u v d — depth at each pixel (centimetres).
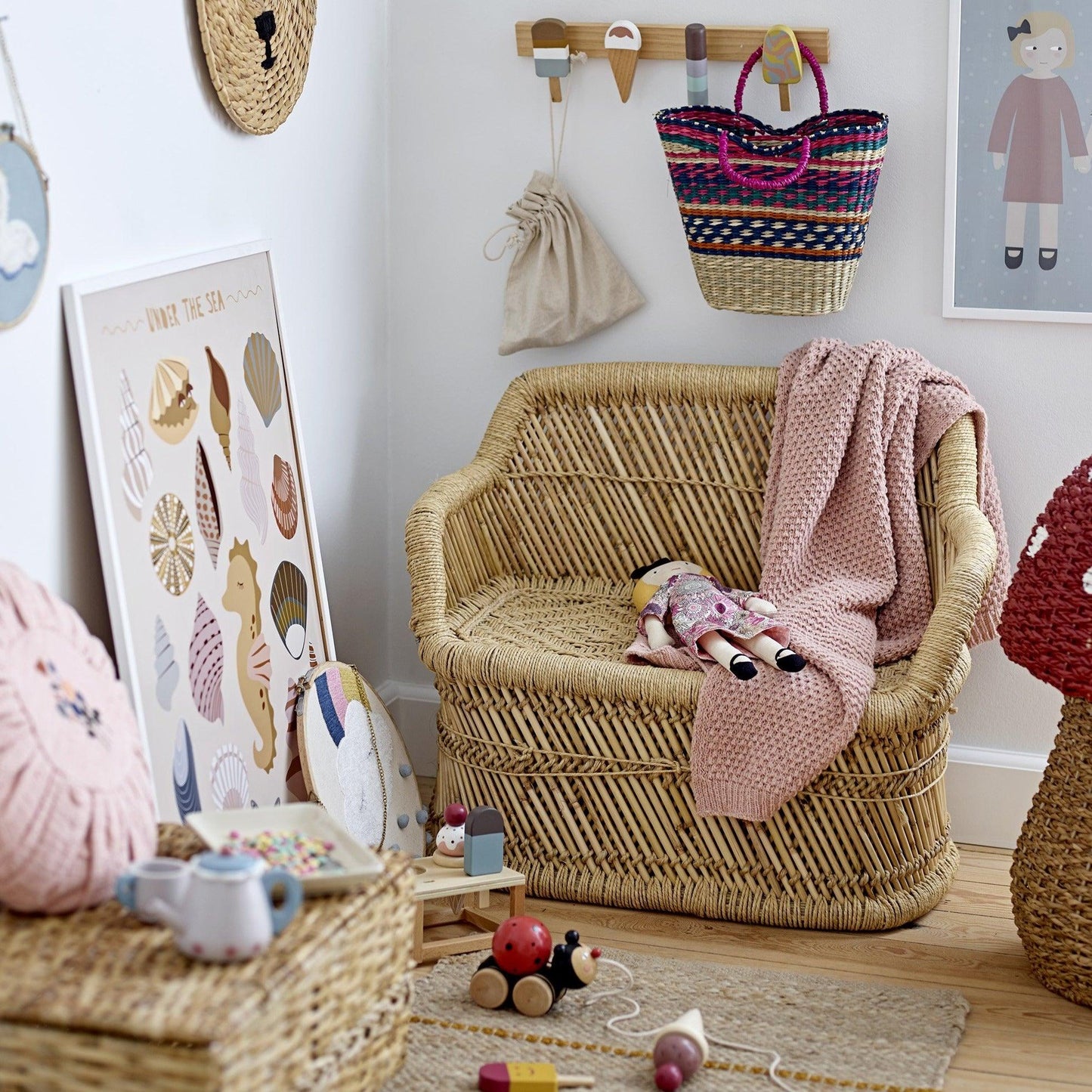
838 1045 200
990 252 264
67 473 186
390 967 162
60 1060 133
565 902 247
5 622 153
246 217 236
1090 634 201
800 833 235
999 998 216
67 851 146
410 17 288
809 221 254
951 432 255
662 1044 190
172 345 206
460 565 273
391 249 299
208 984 135
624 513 282
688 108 261
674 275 284
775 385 269
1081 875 208
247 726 215
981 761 274
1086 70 251
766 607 246
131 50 198
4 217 169
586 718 240
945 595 230
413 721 311
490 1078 184
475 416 301
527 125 287
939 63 261
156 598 194
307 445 265
